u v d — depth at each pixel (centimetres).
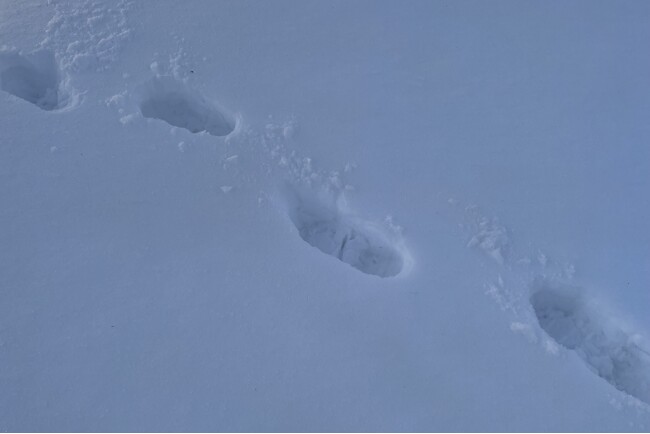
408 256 316
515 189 343
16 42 391
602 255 319
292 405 261
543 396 270
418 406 264
